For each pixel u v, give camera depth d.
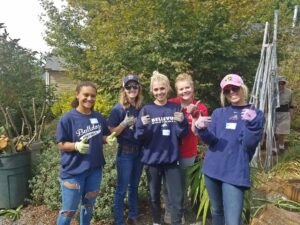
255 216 3.77
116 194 3.75
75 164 3.14
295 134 8.56
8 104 7.39
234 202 2.74
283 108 7.33
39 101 8.26
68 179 3.15
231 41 6.21
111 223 4.00
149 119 3.43
